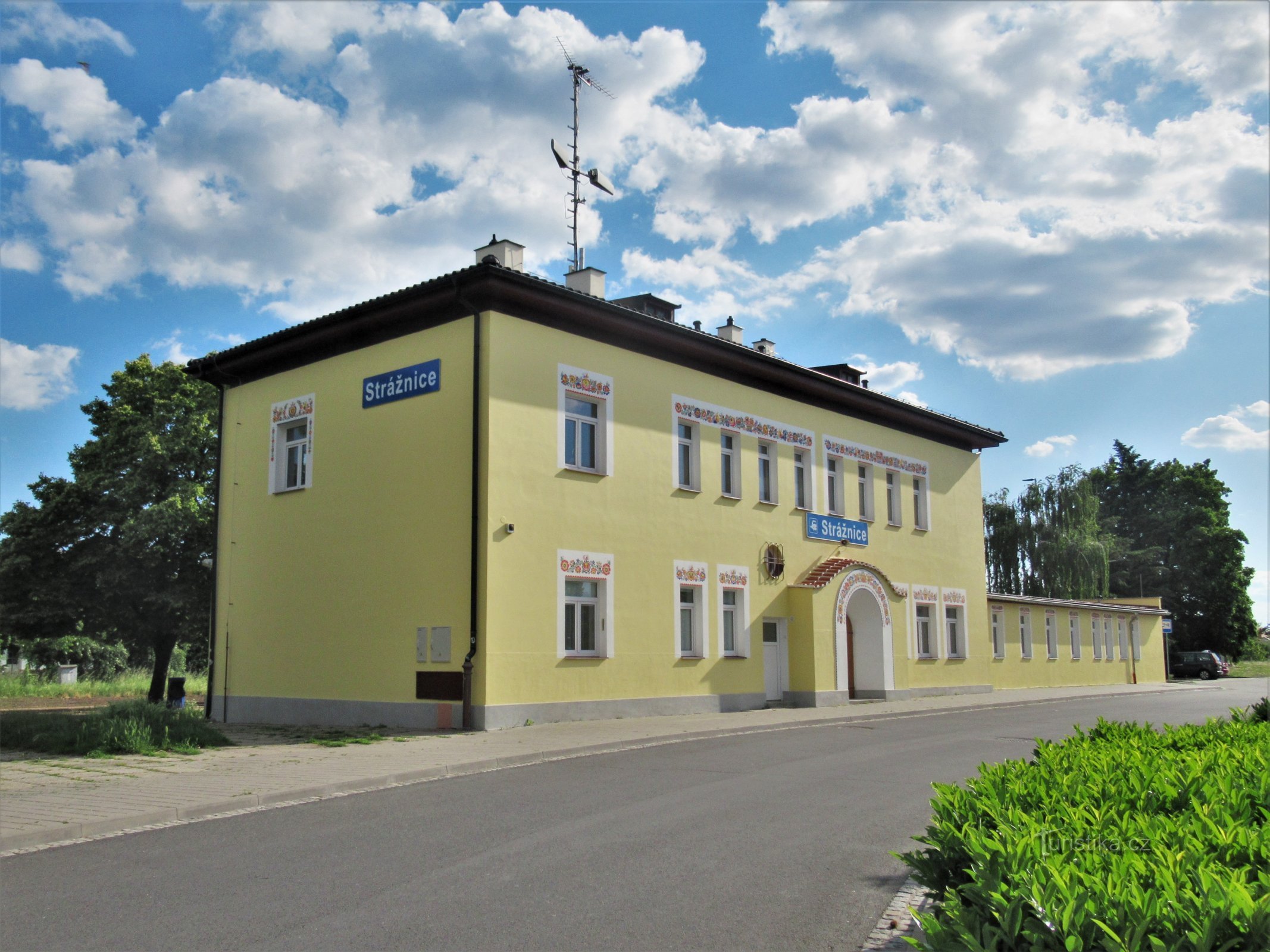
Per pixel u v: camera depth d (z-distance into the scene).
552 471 19.56
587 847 8.02
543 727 18.16
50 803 10.05
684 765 13.29
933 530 31.97
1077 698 31.20
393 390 20.27
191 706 22.14
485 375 18.61
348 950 5.51
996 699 28.66
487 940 5.65
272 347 22.47
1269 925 3.37
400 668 19.20
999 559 55.28
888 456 30.22
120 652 41.81
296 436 22.69
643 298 24.73
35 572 26.17
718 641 23.05
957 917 3.90
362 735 17.00
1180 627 68.81
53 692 31.22
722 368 24.22
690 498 22.80
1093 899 3.61
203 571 26.48
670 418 22.56
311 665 20.97
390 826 9.02
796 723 19.56
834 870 7.26
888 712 23.27
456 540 18.61
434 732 17.39
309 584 21.33
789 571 25.50
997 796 5.66
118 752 14.40
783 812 9.59
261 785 11.10
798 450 26.77
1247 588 69.50
